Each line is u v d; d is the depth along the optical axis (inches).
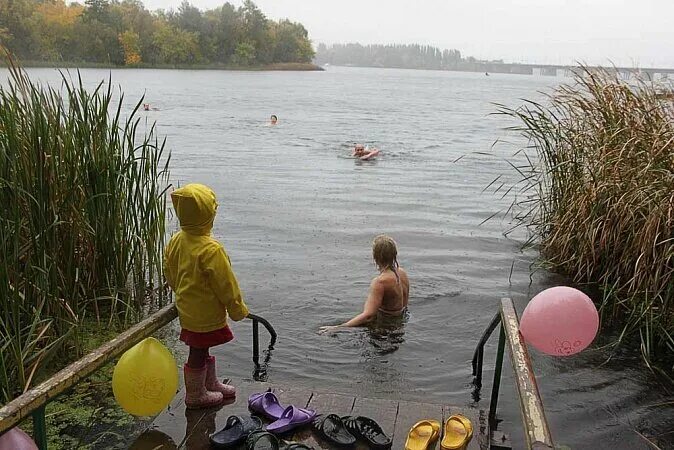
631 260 238.1
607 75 288.4
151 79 2289.6
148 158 230.5
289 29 5310.0
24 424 155.6
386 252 237.3
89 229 208.1
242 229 358.3
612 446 161.0
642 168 237.9
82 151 204.8
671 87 264.1
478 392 181.9
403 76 5570.9
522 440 157.6
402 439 137.2
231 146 715.4
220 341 146.9
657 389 189.6
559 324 146.0
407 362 201.8
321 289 265.0
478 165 629.6
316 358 202.8
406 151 723.4
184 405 151.8
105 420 159.2
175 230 337.1
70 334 190.7
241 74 3545.8
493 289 270.1
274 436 130.4
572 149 293.9
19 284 177.5
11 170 183.6
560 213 297.1
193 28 4067.4
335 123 1050.1
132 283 230.1
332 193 467.5
